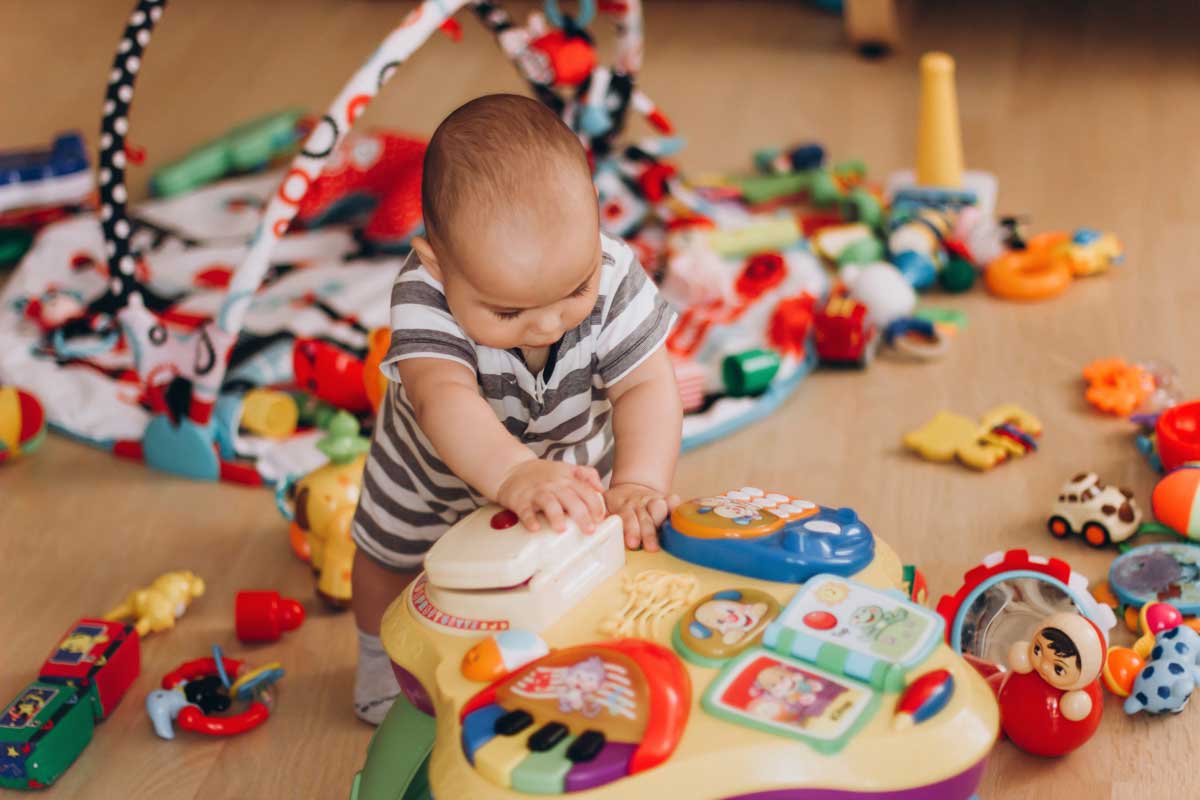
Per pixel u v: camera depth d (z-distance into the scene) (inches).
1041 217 80.4
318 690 49.0
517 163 33.1
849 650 29.4
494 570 31.7
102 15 121.5
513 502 33.9
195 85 107.3
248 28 117.5
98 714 47.3
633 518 35.7
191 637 52.2
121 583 55.7
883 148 90.7
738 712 28.4
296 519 53.7
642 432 38.5
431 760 29.6
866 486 58.7
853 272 72.5
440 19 55.9
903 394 65.7
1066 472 58.4
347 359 62.3
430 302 37.4
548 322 34.6
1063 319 70.6
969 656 42.6
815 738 27.6
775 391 65.2
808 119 95.8
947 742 27.7
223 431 62.9
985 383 65.8
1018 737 41.7
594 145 78.5
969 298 73.7
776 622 30.5
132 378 68.8
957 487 58.1
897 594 31.3
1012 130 91.9
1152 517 54.7
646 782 27.3
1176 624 45.8
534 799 27.3
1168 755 42.3
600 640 31.7
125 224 60.5
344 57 110.9
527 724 28.5
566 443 40.8
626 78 76.2
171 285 76.4
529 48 73.6
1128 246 76.8
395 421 41.4
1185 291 72.0
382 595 45.3
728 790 27.4
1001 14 111.1
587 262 33.8
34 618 53.8
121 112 59.2
